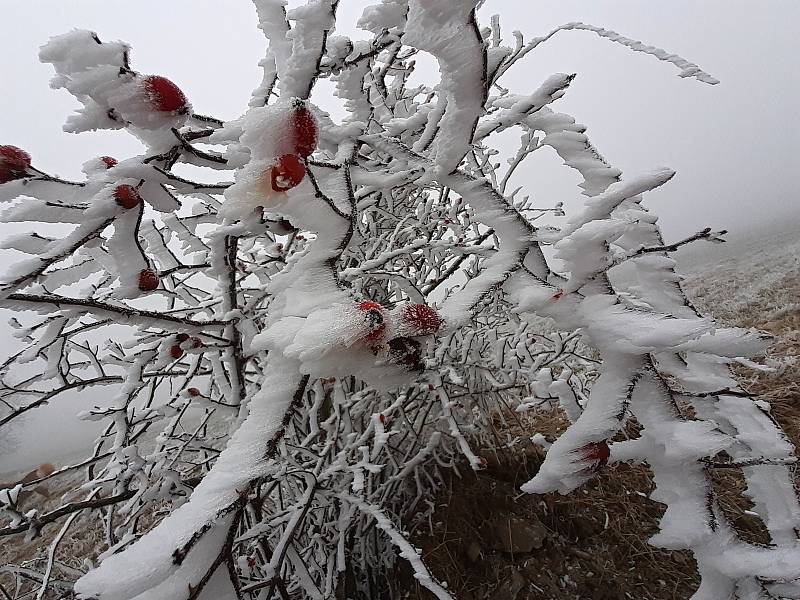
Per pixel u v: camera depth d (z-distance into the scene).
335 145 1.40
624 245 1.35
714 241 1.02
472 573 2.67
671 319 0.82
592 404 0.91
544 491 0.90
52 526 4.58
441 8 0.78
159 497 1.85
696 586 2.53
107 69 0.91
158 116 0.97
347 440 2.34
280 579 1.52
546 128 1.35
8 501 1.55
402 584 2.66
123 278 1.24
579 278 0.94
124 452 1.85
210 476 0.68
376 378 0.77
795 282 7.91
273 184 0.74
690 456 0.84
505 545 2.75
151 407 2.04
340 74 1.57
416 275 2.99
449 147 1.07
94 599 0.50
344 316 0.72
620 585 2.56
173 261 2.04
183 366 2.64
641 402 0.92
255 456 0.71
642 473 3.11
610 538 2.78
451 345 2.88
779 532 1.15
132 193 1.08
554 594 2.54
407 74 2.49
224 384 2.12
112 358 2.20
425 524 2.87
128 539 1.40
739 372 4.53
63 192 1.10
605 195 0.90
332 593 2.14
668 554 2.69
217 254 1.66
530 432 3.37
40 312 1.21
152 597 0.57
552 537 2.78
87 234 1.07
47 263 1.03
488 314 2.79
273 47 1.23
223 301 1.79
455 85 0.92
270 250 2.43
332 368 0.73
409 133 1.94
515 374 3.10
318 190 0.86
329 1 1.07
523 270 1.09
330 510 2.49
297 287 0.90
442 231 2.87
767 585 0.85
